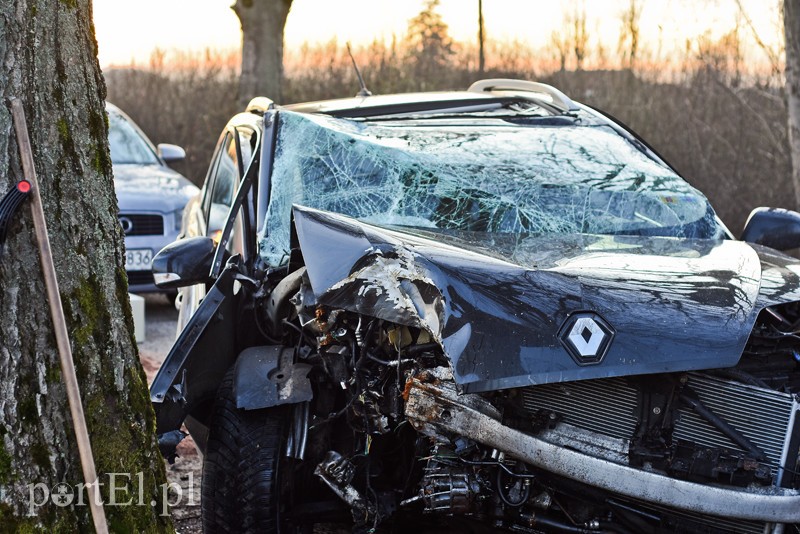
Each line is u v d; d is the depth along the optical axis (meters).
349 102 5.64
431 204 4.71
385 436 3.94
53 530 2.86
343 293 3.68
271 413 3.91
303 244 3.89
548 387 3.58
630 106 14.59
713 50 14.55
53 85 2.91
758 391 3.48
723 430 3.47
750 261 4.18
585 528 3.54
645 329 3.47
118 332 3.06
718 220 5.00
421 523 4.06
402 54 16.67
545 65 16.02
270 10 13.12
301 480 4.06
